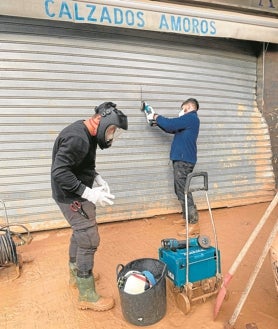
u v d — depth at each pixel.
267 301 2.87
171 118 4.67
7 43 4.10
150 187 5.11
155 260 2.82
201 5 4.94
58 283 3.29
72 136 2.44
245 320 2.61
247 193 5.97
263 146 6.11
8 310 2.86
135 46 4.78
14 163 4.34
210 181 5.61
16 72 4.18
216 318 2.62
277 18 5.55
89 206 2.67
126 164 4.92
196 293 2.80
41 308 2.88
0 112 4.19
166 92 5.07
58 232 4.59
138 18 4.21
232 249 3.97
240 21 4.93
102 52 4.58
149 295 2.47
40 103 4.35
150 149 5.05
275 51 5.84
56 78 4.38
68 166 2.46
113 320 2.68
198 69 5.34
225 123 5.71
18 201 4.41
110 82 4.68
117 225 4.88
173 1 4.72
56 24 4.27
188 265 2.65
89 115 4.61
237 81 5.84
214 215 5.36
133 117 4.89
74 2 3.89
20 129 4.30
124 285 2.59
